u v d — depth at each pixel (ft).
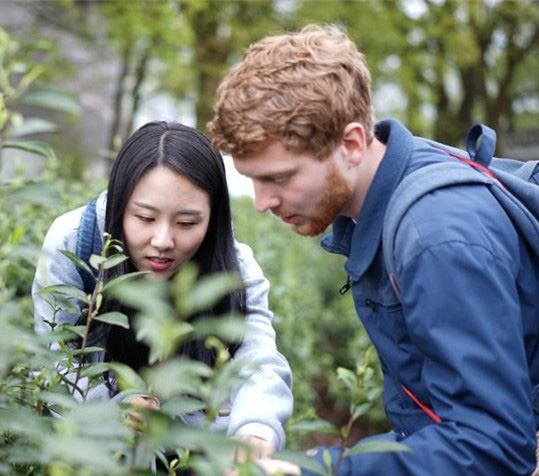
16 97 4.94
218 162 6.81
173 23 30.27
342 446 4.87
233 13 37.73
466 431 4.82
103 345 6.93
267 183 5.38
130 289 3.42
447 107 48.16
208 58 37.01
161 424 3.60
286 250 18.42
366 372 5.17
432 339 4.91
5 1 28.84
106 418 3.88
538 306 5.40
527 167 6.64
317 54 5.26
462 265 4.90
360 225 5.73
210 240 7.09
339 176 5.40
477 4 41.65
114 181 6.58
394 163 5.66
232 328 3.53
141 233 6.56
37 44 5.86
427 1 41.09
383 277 5.69
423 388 5.67
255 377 6.45
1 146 4.88
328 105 5.15
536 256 5.39
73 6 28.58
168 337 3.36
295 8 39.45
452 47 40.57
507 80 47.91
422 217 5.08
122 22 28.63
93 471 3.90
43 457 4.05
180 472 6.59
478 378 4.81
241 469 3.94
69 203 10.89
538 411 5.61
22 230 4.83
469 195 5.22
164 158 6.45
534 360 5.51
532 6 43.80
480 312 4.86
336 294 24.34
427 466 4.82
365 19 39.27
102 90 34.19
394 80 43.65
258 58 5.33
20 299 8.16
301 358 15.05
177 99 42.50
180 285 3.39
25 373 5.27
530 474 5.04
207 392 3.89
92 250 6.89
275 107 5.11
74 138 28.91
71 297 5.48
